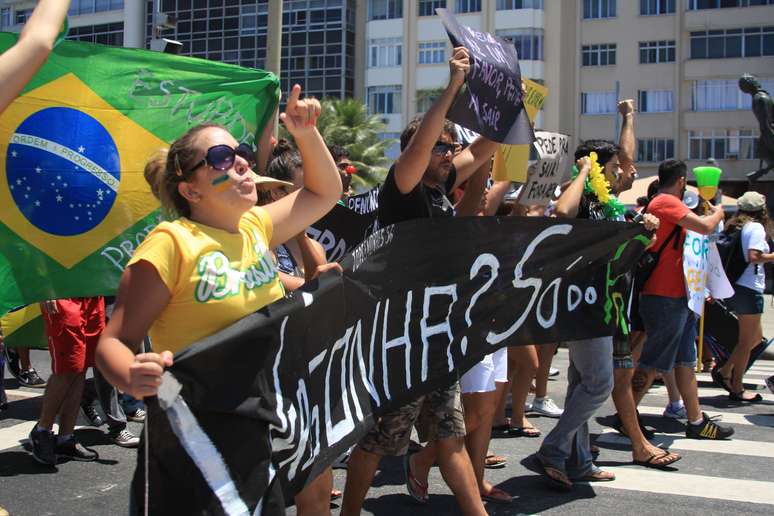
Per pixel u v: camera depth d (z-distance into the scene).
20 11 46.78
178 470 2.25
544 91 5.27
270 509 2.42
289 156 3.72
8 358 7.71
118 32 50.75
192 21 49.31
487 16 42.12
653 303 5.55
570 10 41.16
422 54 44.53
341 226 5.37
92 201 3.98
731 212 23.59
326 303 2.78
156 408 2.20
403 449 3.59
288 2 46.69
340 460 5.11
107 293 3.98
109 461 5.11
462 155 4.22
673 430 6.23
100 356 2.17
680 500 4.50
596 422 6.44
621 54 40.47
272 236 2.70
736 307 7.39
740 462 5.28
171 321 2.30
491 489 4.38
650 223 4.28
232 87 4.41
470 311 3.62
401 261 3.26
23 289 3.84
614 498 4.50
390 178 3.56
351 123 39.69
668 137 39.97
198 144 2.36
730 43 38.81
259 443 2.39
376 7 45.38
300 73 46.50
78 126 3.98
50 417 4.93
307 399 2.70
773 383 6.93
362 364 3.06
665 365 5.60
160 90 4.23
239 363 2.36
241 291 2.39
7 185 3.84
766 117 20.02
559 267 4.02
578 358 4.48
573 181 4.88
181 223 2.35
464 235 3.52
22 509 4.23
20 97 3.86
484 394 4.15
